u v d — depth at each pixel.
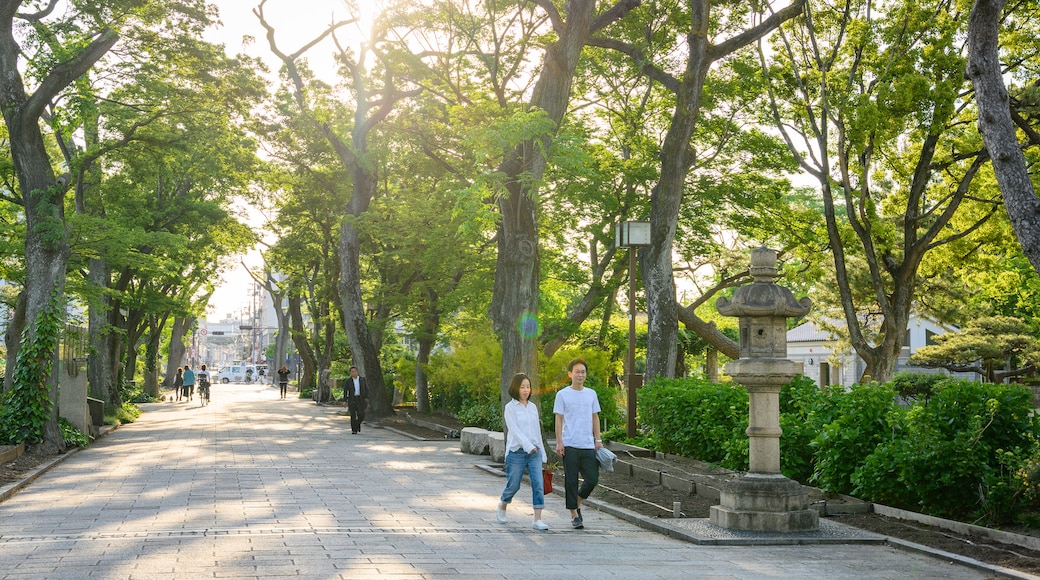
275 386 95.06
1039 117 22.89
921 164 24.92
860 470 11.62
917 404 11.29
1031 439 10.81
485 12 26.80
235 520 10.60
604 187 29.67
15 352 23.20
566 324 29.94
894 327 25.47
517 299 18.14
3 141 26.25
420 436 27.09
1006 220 26.77
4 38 20.02
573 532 10.25
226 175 34.03
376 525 10.36
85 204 32.34
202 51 23.94
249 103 25.97
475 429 22.09
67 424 21.77
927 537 9.84
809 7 23.91
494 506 12.38
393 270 38.56
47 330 19.88
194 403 50.66
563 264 32.69
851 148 25.30
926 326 49.88
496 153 17.34
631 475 15.63
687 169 24.41
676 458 16.56
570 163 17.23
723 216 31.83
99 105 27.41
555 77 18.66
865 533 10.02
